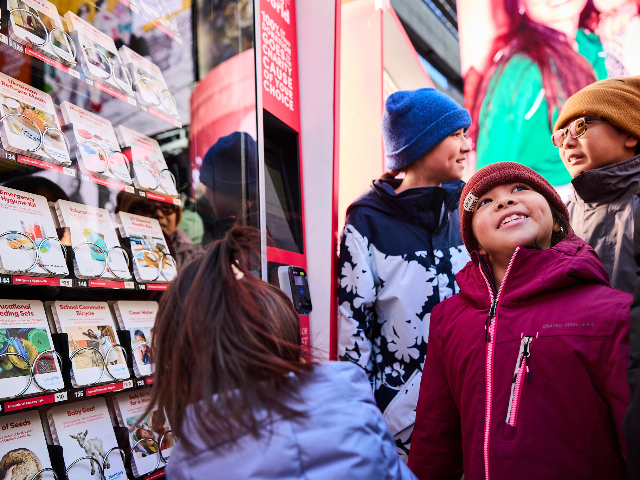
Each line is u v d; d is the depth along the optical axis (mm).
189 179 1899
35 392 1177
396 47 2926
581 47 2652
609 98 1687
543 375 1005
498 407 1041
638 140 1685
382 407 2113
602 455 936
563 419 970
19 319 1242
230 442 649
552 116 2695
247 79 2049
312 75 2480
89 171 1444
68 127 1470
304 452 641
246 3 2084
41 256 1264
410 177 2373
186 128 1915
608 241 1682
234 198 1946
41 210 1337
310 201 2396
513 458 985
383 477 657
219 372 679
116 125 1663
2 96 1275
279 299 795
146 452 1474
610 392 929
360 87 2846
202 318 716
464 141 2340
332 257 2312
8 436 1166
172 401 703
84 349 1356
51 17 1414
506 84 2834
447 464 1280
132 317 1581
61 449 1253
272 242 2090
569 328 1002
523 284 1104
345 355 2133
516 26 2840
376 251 2215
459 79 2975
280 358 720
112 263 1489
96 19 1651
